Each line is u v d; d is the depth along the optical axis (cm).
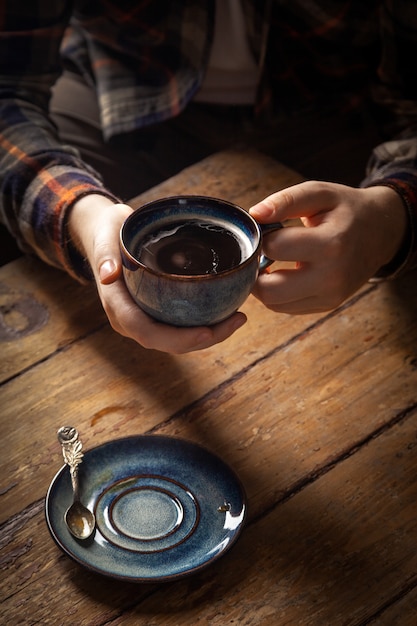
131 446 81
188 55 131
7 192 103
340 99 140
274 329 96
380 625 72
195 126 142
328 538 78
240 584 74
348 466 83
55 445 84
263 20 127
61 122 142
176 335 76
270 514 79
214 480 79
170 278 71
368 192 95
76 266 98
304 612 72
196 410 88
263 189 113
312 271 85
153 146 142
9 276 102
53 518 75
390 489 82
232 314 77
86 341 95
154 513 77
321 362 93
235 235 76
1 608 72
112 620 72
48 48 121
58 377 91
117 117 135
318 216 89
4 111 113
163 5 129
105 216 87
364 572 75
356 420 87
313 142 140
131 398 89
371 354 93
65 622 71
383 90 126
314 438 86
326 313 98
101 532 75
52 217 96
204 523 76
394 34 120
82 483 79
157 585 74
